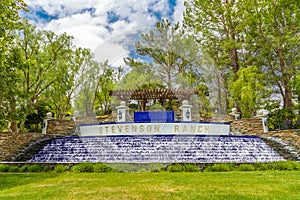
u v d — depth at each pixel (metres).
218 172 9.99
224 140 13.77
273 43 19.30
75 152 13.88
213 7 22.91
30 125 22.45
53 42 21.52
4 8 12.48
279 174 9.42
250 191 6.33
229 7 22.44
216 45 23.28
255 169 10.94
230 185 7.12
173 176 8.72
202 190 6.43
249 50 21.91
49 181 8.48
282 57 20.14
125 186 7.04
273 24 19.44
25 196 6.21
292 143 15.09
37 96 20.84
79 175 9.56
